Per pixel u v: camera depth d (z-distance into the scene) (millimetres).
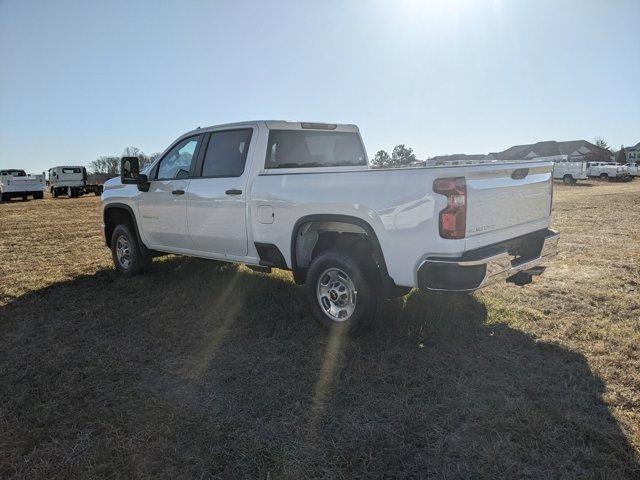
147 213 6098
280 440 2752
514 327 4316
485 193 3688
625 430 2738
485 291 5387
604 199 18328
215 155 5309
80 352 4043
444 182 3484
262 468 2512
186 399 3234
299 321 4602
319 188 4227
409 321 4445
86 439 2799
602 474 2383
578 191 25078
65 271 7090
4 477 2492
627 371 3441
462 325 4324
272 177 4637
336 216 4098
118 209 6660
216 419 2979
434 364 3631
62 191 34562
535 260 4176
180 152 5750
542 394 3156
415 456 2586
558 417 2871
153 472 2506
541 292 5348
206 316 4836
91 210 19391
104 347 4137
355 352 3887
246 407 3115
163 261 7230
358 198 3928
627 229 10016
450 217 3482
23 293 5906
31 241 10422
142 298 5520
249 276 6199
